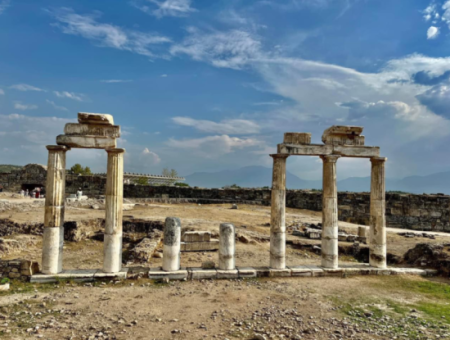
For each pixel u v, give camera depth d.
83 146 14.88
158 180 70.44
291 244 22.98
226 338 9.22
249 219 30.39
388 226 33.78
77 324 10.00
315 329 9.88
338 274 16.44
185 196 44.66
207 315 10.96
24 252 19.53
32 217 25.06
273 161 16.89
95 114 14.86
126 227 24.58
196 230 23.67
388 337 9.48
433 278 16.22
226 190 43.69
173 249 15.46
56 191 14.67
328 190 16.97
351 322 10.55
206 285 14.36
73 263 17.95
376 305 12.22
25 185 48.47
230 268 15.90
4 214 25.92
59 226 14.77
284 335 9.51
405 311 11.63
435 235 27.55
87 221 24.42
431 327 10.23
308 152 16.73
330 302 12.45
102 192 44.50
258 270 15.88
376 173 17.59
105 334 9.37
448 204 32.00
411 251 19.59
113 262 14.95
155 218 26.17
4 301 11.73
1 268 14.19
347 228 28.14
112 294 12.93
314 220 30.75
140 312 11.12
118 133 15.17
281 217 16.47
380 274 16.70
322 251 17.08
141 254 18.09
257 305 11.97
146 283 14.41
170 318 10.66
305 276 16.17
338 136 17.28
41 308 11.25
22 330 9.44
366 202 35.31
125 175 62.12
